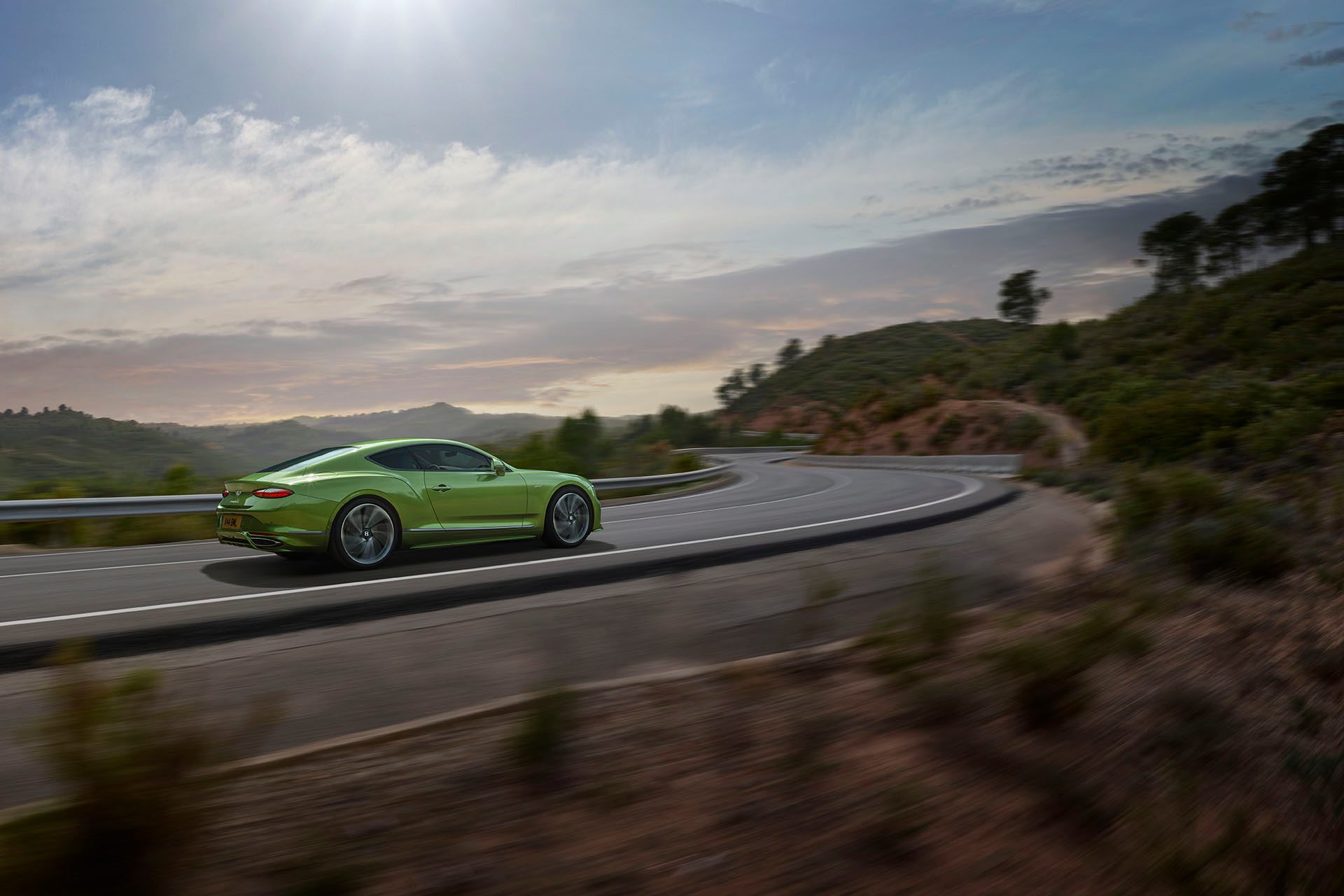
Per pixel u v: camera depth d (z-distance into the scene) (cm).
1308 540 814
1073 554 950
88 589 690
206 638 522
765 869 229
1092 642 419
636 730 349
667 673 448
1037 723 347
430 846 240
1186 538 716
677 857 235
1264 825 266
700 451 7525
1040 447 4188
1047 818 265
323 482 752
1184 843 245
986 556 916
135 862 208
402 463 812
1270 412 2678
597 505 962
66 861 202
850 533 1082
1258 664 441
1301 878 232
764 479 3022
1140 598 541
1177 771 304
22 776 311
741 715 370
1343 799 286
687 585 720
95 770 208
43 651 487
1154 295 10531
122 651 491
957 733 341
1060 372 6278
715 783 290
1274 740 340
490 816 262
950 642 489
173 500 1189
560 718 321
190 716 250
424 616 587
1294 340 5319
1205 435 2470
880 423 5759
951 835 252
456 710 413
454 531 829
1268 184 10775
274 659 480
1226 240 11412
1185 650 462
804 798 277
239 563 847
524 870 226
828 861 234
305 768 304
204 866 224
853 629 610
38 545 1144
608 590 690
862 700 391
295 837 244
